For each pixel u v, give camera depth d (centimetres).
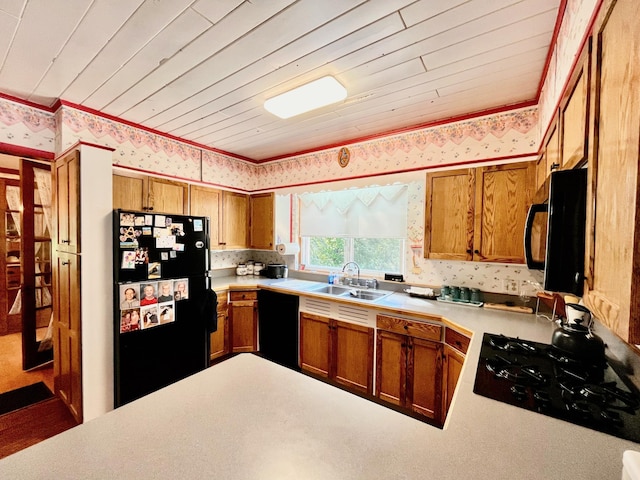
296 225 369
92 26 141
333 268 345
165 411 87
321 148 328
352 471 65
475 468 67
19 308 383
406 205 282
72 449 71
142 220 205
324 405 92
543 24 132
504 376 113
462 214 220
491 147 226
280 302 300
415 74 178
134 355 202
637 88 48
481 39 145
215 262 366
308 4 125
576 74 89
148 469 65
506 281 231
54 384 237
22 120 221
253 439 75
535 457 71
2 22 138
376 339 236
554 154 133
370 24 136
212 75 183
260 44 152
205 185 325
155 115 247
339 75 180
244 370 116
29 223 283
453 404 95
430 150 255
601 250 63
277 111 224
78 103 226
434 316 205
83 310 185
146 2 125
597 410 92
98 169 191
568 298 159
